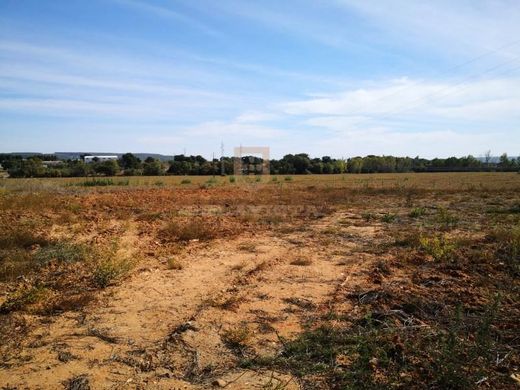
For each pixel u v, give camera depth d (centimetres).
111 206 1599
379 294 564
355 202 1972
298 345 411
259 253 858
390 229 1154
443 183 3619
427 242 847
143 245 927
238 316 503
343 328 460
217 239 1011
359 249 888
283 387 342
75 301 538
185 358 398
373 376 351
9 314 493
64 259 745
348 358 387
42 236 916
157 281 648
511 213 1455
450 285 607
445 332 432
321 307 530
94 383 350
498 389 333
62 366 379
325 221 1338
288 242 980
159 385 349
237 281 650
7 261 706
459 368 351
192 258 809
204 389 344
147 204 1705
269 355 400
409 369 362
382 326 458
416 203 1897
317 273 696
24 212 1286
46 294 552
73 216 1276
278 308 530
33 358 393
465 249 831
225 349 416
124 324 478
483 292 568
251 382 354
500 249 816
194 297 573
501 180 4131
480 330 407
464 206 1750
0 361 386
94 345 423
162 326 474
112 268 635
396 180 4212
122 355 402
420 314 495
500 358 384
